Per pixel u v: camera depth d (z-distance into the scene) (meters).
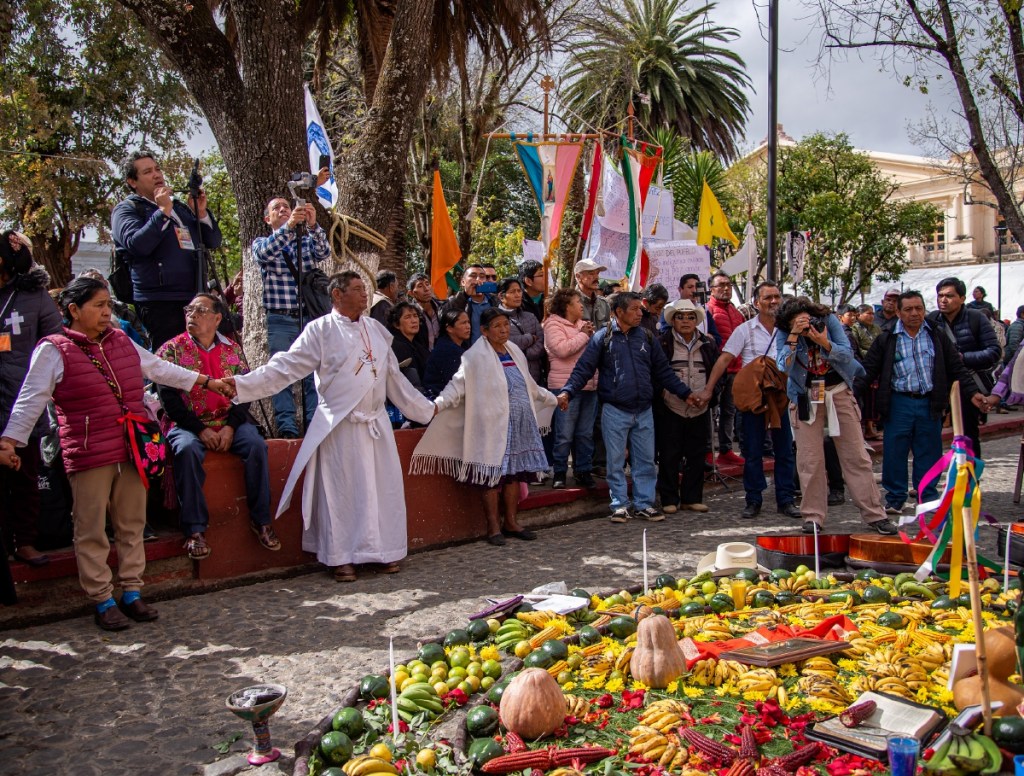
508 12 14.00
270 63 8.00
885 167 44.56
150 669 5.02
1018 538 6.16
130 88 22.33
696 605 5.43
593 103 26.70
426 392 8.23
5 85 20.80
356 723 3.92
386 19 13.55
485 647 4.97
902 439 8.53
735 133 31.78
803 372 8.05
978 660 3.48
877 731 3.68
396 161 8.56
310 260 7.66
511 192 36.97
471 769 3.60
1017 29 11.13
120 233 7.15
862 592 5.75
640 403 8.67
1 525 5.14
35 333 6.09
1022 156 13.02
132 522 5.81
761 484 8.84
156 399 6.60
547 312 9.98
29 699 4.62
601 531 8.40
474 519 8.12
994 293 36.53
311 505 6.85
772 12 11.30
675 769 3.55
